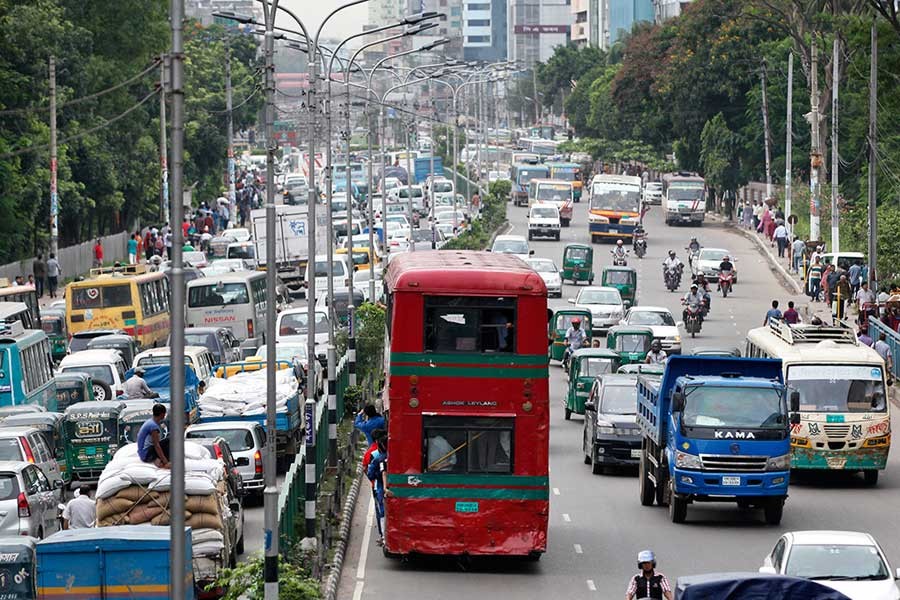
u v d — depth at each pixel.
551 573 33.50
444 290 33.53
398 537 33.66
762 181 151.62
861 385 44.72
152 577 25.53
